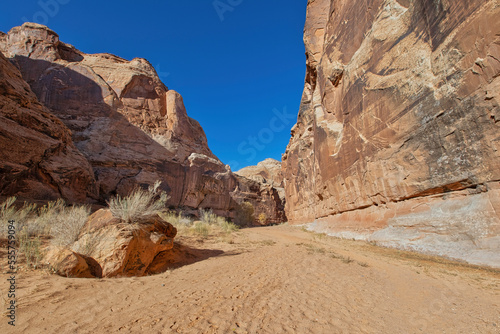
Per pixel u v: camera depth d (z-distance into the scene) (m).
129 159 41.38
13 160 18.78
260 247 10.44
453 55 8.65
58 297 3.18
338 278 5.11
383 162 12.62
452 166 8.76
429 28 9.91
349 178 16.64
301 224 35.88
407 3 11.37
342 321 2.99
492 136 7.36
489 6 7.38
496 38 7.17
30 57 44.09
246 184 66.88
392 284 4.79
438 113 9.26
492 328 2.85
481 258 6.88
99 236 5.67
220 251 9.30
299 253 8.44
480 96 7.64
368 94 13.98
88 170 28.05
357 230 14.95
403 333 2.74
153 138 47.34
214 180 54.12
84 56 51.47
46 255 4.76
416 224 10.10
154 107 51.16
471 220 7.89
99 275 4.95
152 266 6.30
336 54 19.56
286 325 2.79
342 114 18.50
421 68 10.22
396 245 10.34
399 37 11.70
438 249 8.44
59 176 22.73
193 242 10.48
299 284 4.57
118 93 47.06
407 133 10.94
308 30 28.52
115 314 2.86
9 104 19.78
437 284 4.78
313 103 26.34
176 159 48.06
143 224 6.64
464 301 3.81
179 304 3.32
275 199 75.75
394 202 12.21
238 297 3.72
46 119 23.50
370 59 13.95
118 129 43.47
